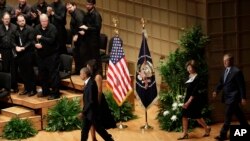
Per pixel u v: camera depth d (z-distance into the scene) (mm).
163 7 30438
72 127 28109
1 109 28859
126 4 32188
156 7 30797
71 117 28047
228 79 25625
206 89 28406
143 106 28047
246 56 28578
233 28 28312
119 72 27828
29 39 28641
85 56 29875
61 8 30969
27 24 30703
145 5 31297
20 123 27344
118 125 28391
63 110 28188
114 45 27734
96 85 24672
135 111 30484
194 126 27922
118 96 27969
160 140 26562
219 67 28406
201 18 28375
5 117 28203
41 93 28906
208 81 28375
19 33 28656
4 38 29297
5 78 28656
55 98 28625
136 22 31891
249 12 28328
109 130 27922
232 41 28406
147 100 28016
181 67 28453
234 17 28219
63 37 31297
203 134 27031
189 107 26141
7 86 28594
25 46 28531
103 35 31406
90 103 24422
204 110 28188
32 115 28281
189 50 28250
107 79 27938
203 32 28328
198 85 25891
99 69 29828
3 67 29625
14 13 30656
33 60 29391
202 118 26828
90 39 29625
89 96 24453
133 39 32219
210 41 28219
